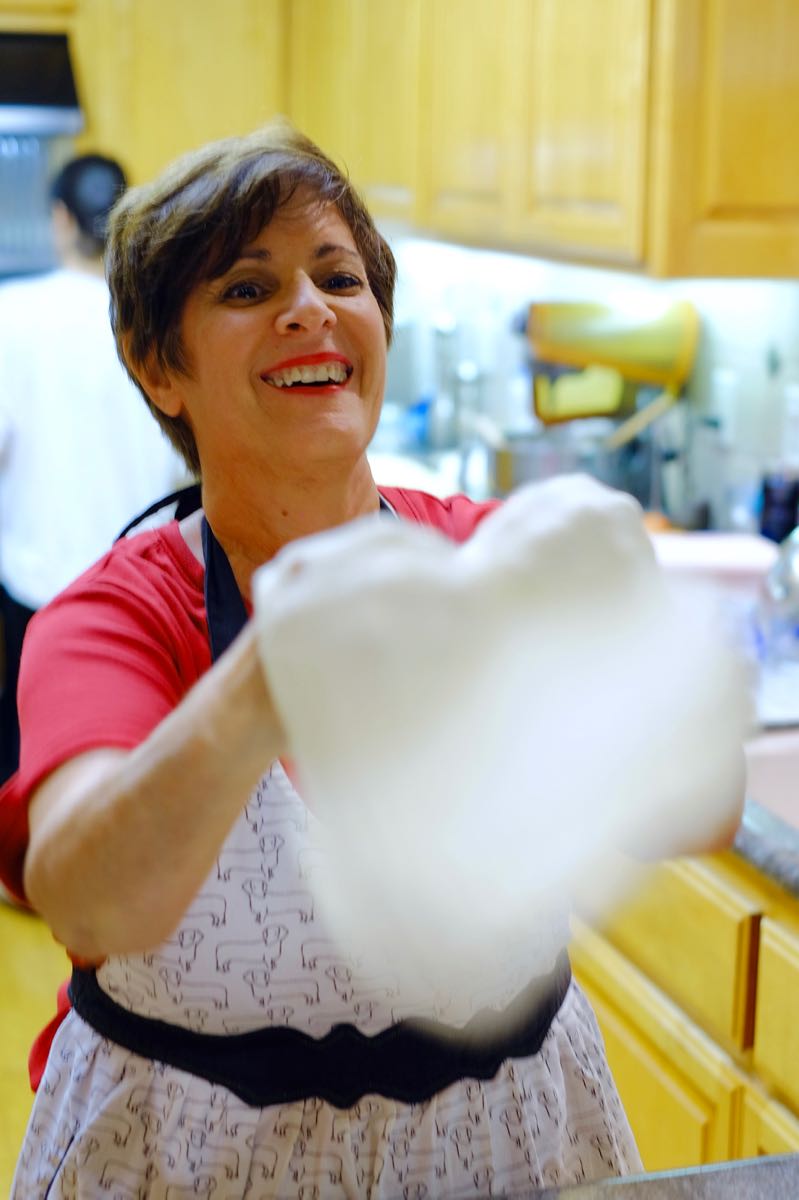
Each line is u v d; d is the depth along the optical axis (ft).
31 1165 3.44
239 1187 3.20
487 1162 3.31
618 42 6.79
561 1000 3.51
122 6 11.27
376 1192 3.25
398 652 1.39
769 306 8.57
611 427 9.88
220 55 11.55
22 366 9.71
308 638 1.41
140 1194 3.24
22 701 2.76
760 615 6.88
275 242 3.15
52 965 9.64
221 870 3.05
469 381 11.55
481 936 1.50
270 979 3.13
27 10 11.11
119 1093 3.23
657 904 5.54
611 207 7.00
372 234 3.45
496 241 8.47
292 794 3.05
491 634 1.41
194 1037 3.19
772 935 4.94
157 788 1.93
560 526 1.48
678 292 9.56
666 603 1.51
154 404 3.59
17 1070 8.37
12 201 11.57
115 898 2.05
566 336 9.62
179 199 3.17
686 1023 5.46
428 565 1.45
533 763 1.39
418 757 1.39
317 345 3.16
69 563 9.99
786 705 6.26
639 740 1.42
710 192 6.58
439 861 1.42
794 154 6.66
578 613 1.45
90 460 9.86
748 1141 5.11
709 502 9.16
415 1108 3.24
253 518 3.32
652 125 6.60
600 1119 3.56
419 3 9.16
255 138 3.31
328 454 3.22
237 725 1.86
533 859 1.43
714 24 6.42
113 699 2.68
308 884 3.05
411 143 9.52
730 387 9.07
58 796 2.42
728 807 2.08
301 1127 3.21
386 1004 3.15
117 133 11.51
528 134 7.88
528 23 7.75
